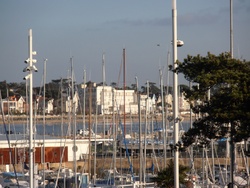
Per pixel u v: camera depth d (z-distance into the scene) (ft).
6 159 396.57
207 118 175.01
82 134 541.75
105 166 439.22
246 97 167.53
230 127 176.04
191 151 334.03
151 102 612.29
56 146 420.77
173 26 182.91
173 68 183.01
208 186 310.45
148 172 410.93
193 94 178.91
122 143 479.00
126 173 402.11
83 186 337.11
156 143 488.85
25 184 327.26
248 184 274.16
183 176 272.31
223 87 174.60
